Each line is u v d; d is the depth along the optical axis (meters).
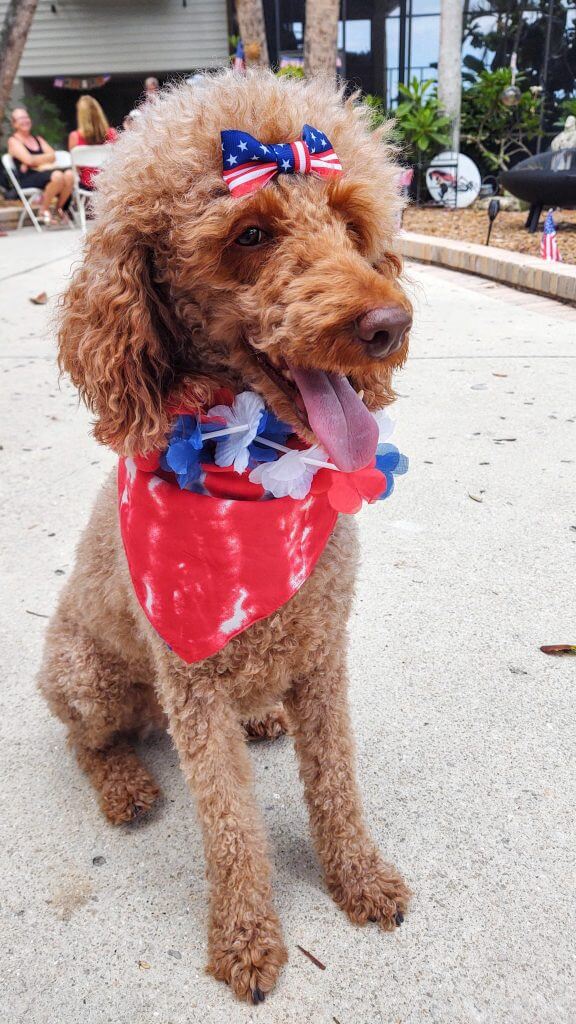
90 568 0.62
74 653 0.64
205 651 0.51
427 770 0.67
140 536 0.53
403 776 0.66
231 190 0.44
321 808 0.57
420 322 1.91
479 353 1.65
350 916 0.55
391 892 0.55
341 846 0.56
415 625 0.84
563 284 2.02
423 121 3.62
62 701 0.66
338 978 0.51
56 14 5.21
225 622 0.51
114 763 0.67
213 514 0.50
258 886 0.53
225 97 0.49
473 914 0.54
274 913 0.54
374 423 0.47
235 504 0.50
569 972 0.50
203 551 0.51
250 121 0.47
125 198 0.48
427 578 0.91
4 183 4.66
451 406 1.37
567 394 1.40
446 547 0.97
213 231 0.45
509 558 0.94
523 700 0.73
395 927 0.54
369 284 0.43
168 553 0.52
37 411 1.43
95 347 0.49
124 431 0.50
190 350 0.51
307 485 0.50
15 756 0.71
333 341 0.41
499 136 4.15
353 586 0.58
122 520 0.55
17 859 0.60
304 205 0.45
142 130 0.50
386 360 0.44
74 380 0.51
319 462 0.50
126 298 0.47
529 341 1.72
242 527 0.50
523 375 1.50
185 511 0.51
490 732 0.70
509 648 0.80
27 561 0.97
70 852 0.61
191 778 0.54
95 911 0.56
